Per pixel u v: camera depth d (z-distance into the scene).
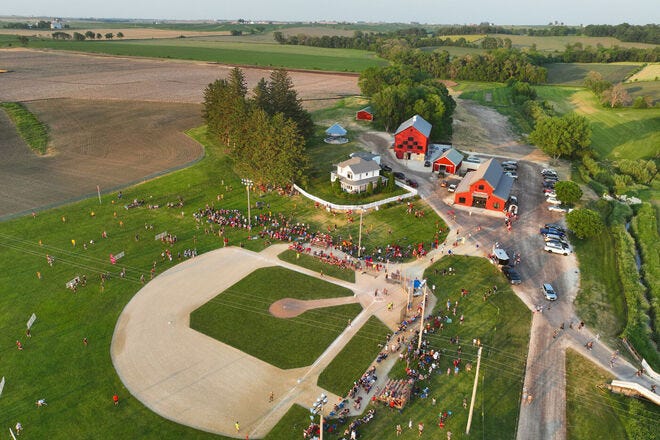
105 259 79.56
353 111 182.38
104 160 125.12
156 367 56.03
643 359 58.16
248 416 49.56
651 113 178.75
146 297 69.56
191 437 46.94
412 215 95.69
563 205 100.69
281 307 67.75
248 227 91.44
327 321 64.88
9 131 145.00
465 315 66.62
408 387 53.03
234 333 62.25
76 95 195.75
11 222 90.25
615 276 77.00
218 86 140.38
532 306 68.75
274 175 104.31
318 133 152.62
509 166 120.81
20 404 50.59
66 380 53.88
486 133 158.38
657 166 127.69
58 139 141.12
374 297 70.50
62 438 46.72
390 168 120.56
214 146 136.50
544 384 54.81
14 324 63.09
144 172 116.88
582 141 124.44
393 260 80.56
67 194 103.38
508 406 51.72
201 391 52.66
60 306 66.88
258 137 107.31
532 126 166.75
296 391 52.97
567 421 50.00
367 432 47.94
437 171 118.69
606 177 116.31
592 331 63.91
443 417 49.72
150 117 166.62
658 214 99.62
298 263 79.69
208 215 96.50
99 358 57.28
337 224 93.06
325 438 46.97
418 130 123.62
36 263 77.56
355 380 54.72
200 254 82.25
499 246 84.56
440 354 59.16
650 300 71.62
